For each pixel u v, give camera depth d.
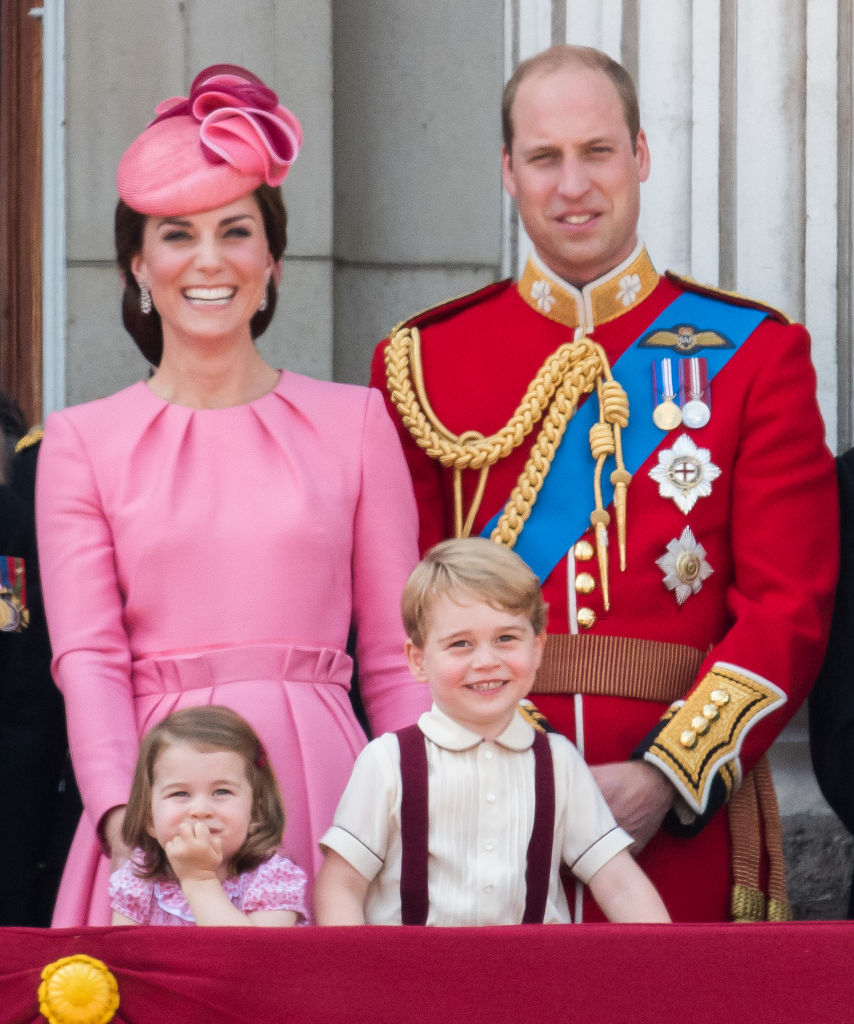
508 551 10.38
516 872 10.06
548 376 12.64
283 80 16.36
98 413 11.46
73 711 10.70
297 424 11.59
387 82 16.89
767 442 12.37
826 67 16.14
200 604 10.98
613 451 12.40
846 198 16.12
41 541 11.23
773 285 16.06
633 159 12.83
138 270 11.83
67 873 10.88
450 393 12.90
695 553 12.22
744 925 8.68
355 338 16.80
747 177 16.09
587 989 8.56
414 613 10.30
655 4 16.16
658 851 11.75
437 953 8.58
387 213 16.89
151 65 16.30
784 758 15.67
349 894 10.02
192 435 11.38
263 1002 8.50
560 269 12.94
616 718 11.88
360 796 10.16
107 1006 8.43
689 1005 8.55
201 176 11.38
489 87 16.89
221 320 11.45
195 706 10.45
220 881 10.07
